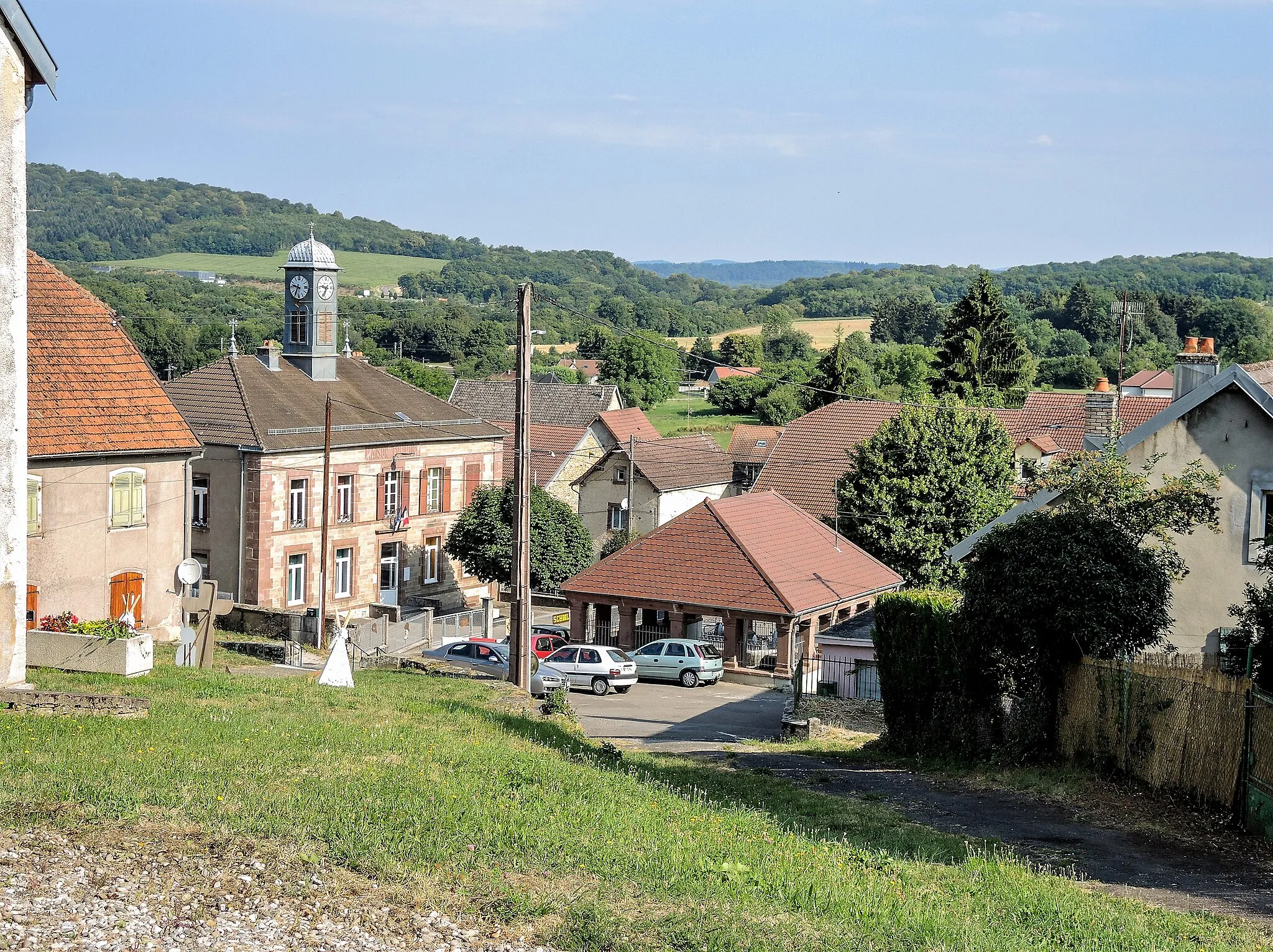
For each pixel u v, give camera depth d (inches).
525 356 1121.4
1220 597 1064.2
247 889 408.5
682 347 7239.2
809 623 1765.5
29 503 1280.8
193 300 5684.1
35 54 743.7
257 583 1959.9
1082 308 6058.1
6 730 614.5
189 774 544.1
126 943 353.7
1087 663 854.5
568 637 1803.6
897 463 2054.6
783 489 2598.4
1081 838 676.1
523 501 1124.5
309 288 2222.0
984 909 482.3
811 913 446.3
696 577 1788.9
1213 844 652.7
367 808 513.7
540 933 399.9
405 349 5851.4
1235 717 682.2
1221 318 5767.7
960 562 1128.8
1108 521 895.7
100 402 1373.0
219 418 2017.7
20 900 376.2
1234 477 1060.5
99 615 1348.4
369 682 1077.8
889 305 7480.3
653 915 420.5
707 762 967.6
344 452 2100.1
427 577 2298.2
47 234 7554.1
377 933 385.4
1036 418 2682.1
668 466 2906.0
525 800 566.9
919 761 979.3
